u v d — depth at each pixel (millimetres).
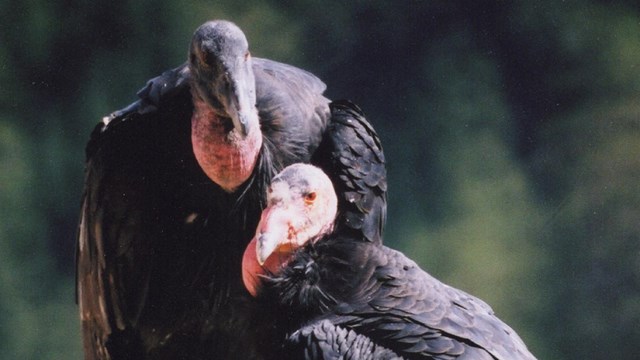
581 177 23562
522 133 24562
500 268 22344
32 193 22844
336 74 23766
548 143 24297
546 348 22000
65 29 24391
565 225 22938
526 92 25062
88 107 24125
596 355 21797
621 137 23891
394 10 24094
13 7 24266
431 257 22453
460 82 24188
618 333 22000
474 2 24828
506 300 22062
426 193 23234
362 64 23891
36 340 21250
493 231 22828
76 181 23453
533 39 25094
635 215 22812
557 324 22078
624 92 24922
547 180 23828
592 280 22359
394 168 23375
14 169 22797
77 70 24328
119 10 24391
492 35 25016
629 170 23438
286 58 23453
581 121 24391
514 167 23891
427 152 23625
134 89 24391
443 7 24469
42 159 23375
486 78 24469
